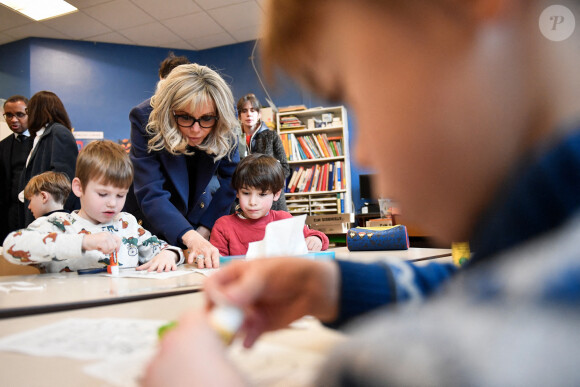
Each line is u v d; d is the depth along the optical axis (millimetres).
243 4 3961
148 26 4289
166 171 1385
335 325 255
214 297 224
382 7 153
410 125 150
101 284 722
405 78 150
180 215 1291
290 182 3945
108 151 1323
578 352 91
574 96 123
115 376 254
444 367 104
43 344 328
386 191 162
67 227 1275
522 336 99
